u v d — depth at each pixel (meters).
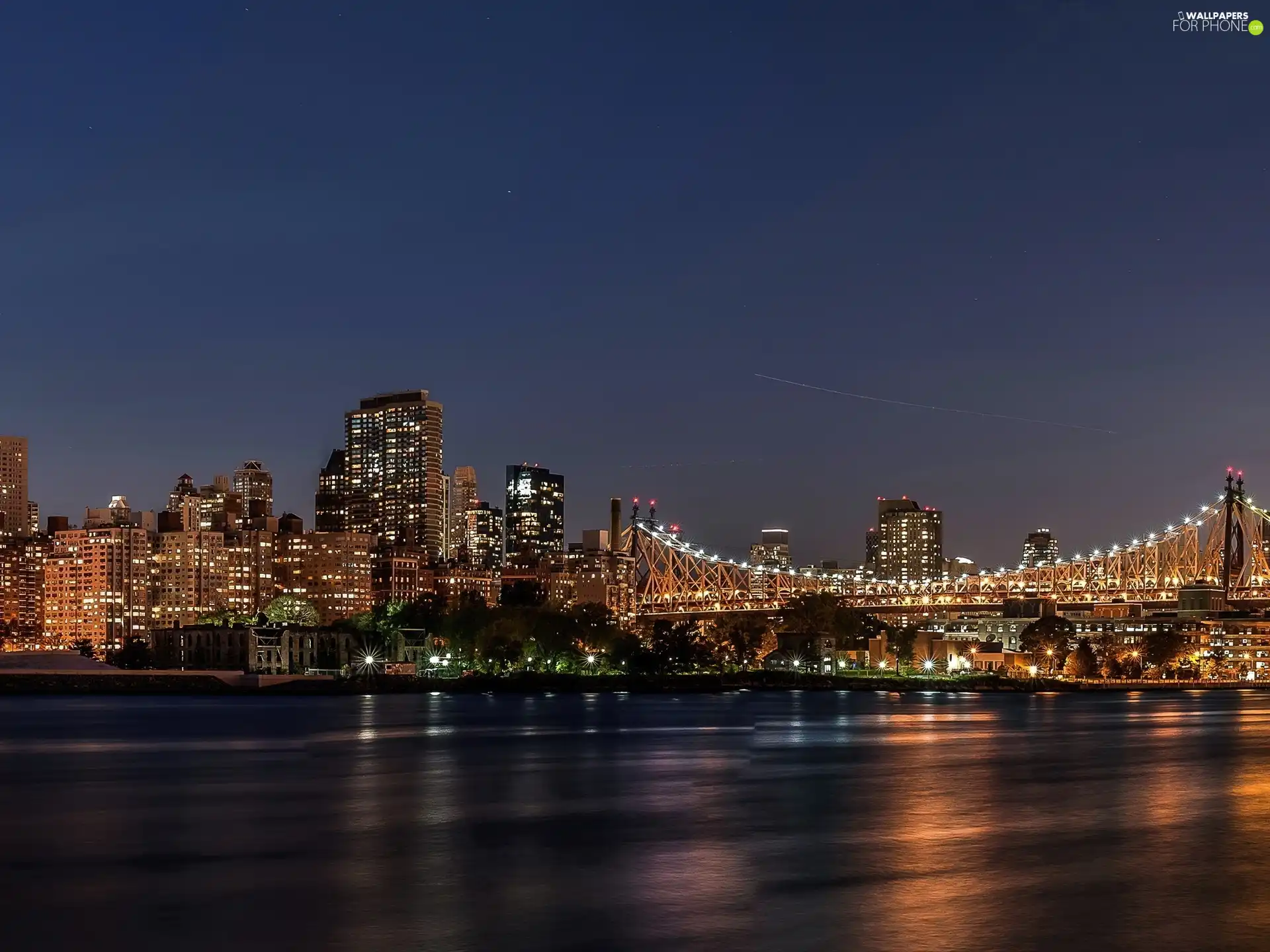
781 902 86.62
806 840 110.56
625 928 80.25
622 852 104.94
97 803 135.12
